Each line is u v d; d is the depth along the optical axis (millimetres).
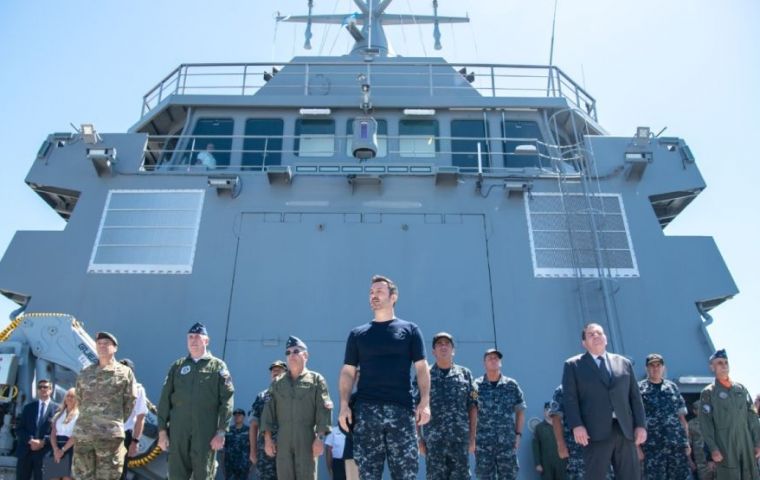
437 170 10062
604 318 9211
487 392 7047
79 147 10570
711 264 9672
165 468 7828
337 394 8672
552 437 8312
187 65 12375
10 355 7602
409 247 9727
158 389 8773
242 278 9477
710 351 9086
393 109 12008
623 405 5941
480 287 9469
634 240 9828
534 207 10109
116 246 9719
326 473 8375
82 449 6156
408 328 5391
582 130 12797
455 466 6141
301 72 12891
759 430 7359
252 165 11547
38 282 9461
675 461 7055
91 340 8164
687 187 10312
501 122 12016
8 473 7414
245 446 8328
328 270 9531
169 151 11562
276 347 9008
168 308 9273
